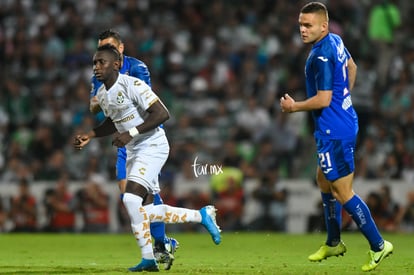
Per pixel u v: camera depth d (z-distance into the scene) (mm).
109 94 24297
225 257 31734
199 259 30734
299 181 55062
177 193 55406
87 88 68500
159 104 24078
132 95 24125
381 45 69688
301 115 62875
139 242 24234
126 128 24578
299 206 54781
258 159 60094
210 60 72000
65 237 46469
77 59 72125
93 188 54094
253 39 73938
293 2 75938
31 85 70625
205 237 46844
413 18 73750
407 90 65000
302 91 67062
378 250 24688
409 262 28891
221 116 65938
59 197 54094
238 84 69562
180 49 73625
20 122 67688
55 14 77000
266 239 43969
